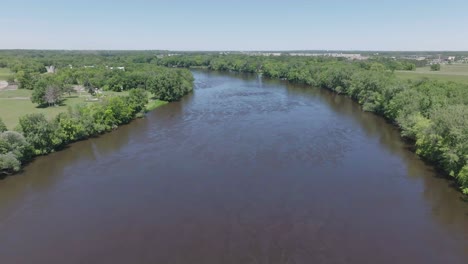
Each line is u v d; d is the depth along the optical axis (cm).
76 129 7838
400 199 4828
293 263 3528
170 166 6106
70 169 6184
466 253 3681
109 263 3584
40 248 3875
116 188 5316
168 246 3834
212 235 4016
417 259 3588
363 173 5700
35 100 11381
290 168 5912
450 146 5312
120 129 8794
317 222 4256
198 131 8231
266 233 4041
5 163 5825
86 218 4478
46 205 4869
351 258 3600
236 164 6116
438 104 7138
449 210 4534
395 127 8494
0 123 6788
